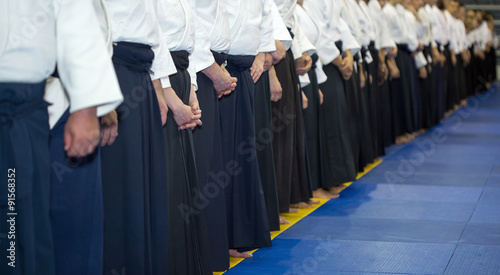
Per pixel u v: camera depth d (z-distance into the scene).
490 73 17.30
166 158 2.80
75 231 2.14
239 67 3.56
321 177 5.28
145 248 2.48
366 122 6.38
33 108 2.02
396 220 4.54
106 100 1.93
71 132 1.93
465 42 13.24
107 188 2.39
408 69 8.23
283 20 4.42
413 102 8.55
